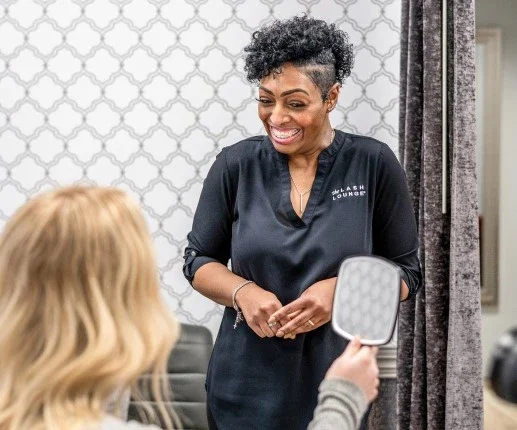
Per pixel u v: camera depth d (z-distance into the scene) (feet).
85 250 3.10
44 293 3.10
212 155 8.71
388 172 6.15
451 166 7.23
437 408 7.38
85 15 8.55
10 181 8.65
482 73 9.86
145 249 3.26
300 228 6.06
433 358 7.36
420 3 7.58
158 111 8.64
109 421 3.03
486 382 1.80
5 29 8.53
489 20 9.73
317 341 6.03
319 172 6.15
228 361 6.25
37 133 8.62
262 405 6.10
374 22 8.68
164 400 7.36
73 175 8.66
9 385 3.04
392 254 6.32
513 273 9.88
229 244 6.63
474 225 6.92
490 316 9.74
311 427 3.56
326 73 5.92
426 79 7.28
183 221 8.75
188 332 8.05
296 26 5.90
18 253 3.13
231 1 8.59
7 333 3.07
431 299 7.34
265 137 6.43
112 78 8.61
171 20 8.58
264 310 5.83
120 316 3.11
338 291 4.15
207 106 8.66
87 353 2.98
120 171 8.68
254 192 6.23
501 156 9.98
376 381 3.84
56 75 8.58
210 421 6.47
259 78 6.01
